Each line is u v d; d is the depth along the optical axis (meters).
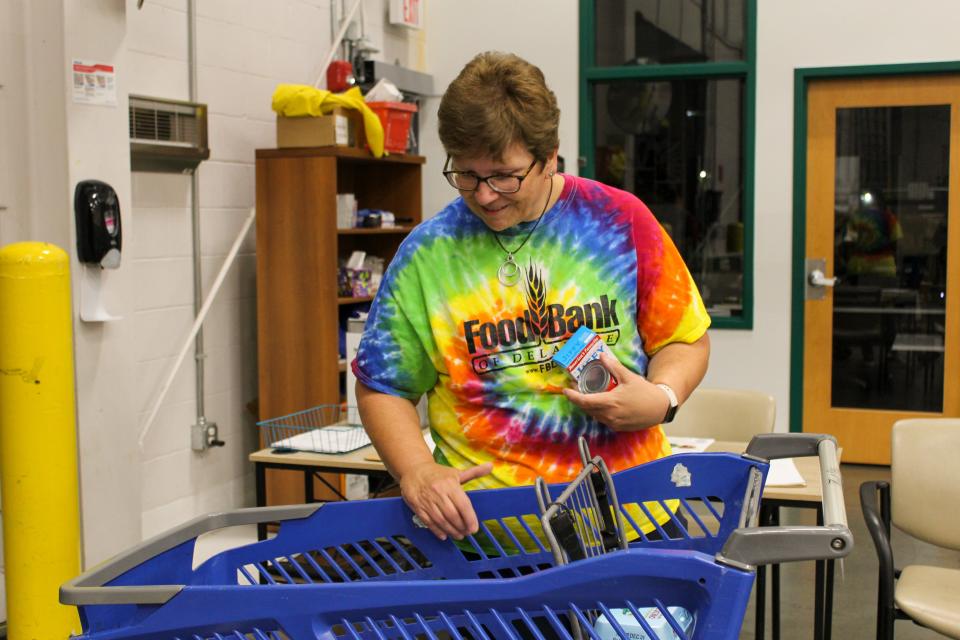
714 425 3.57
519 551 1.54
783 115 5.76
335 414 4.59
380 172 5.44
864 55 5.60
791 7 5.68
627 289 1.59
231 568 1.55
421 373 1.66
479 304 1.56
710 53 5.93
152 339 4.21
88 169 3.20
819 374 5.88
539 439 1.56
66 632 2.64
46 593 2.62
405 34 6.19
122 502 3.37
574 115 6.14
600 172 6.24
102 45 3.21
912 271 5.70
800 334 5.86
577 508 1.46
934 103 5.57
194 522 1.49
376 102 4.91
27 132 3.15
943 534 2.82
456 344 1.57
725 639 1.09
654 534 1.62
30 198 3.16
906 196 5.67
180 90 4.30
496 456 1.58
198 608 1.26
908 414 5.75
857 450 5.85
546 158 1.43
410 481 1.50
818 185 5.79
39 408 2.60
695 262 6.11
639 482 1.53
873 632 3.41
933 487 2.83
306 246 4.59
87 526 3.24
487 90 1.37
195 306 4.46
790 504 2.68
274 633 1.26
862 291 5.79
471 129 1.36
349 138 4.72
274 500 4.77
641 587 1.15
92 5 3.17
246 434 4.88
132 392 3.39
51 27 3.11
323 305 4.58
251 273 4.89
